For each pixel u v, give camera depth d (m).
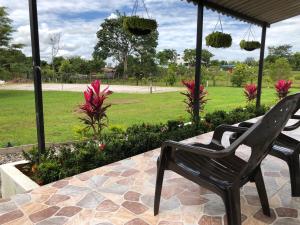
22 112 8.32
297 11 5.63
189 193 2.11
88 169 2.72
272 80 17.20
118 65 29.75
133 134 3.53
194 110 4.57
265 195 1.76
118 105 10.01
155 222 1.72
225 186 1.37
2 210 1.84
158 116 7.62
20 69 18.67
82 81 28.62
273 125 1.28
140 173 2.49
